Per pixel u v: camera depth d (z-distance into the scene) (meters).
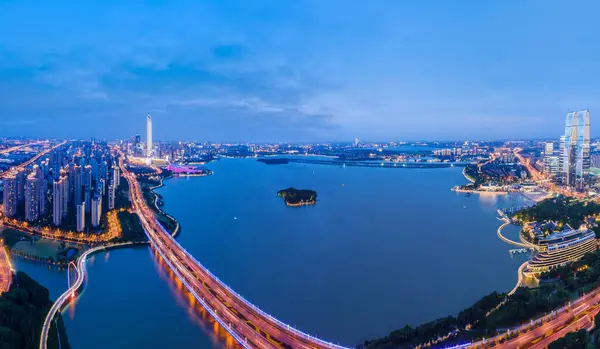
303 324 143.75
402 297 166.62
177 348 128.50
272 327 133.62
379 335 136.25
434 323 133.38
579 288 157.38
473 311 134.12
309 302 161.62
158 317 149.38
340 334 137.12
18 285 152.38
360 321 146.00
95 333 137.75
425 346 118.31
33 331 125.50
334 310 154.62
